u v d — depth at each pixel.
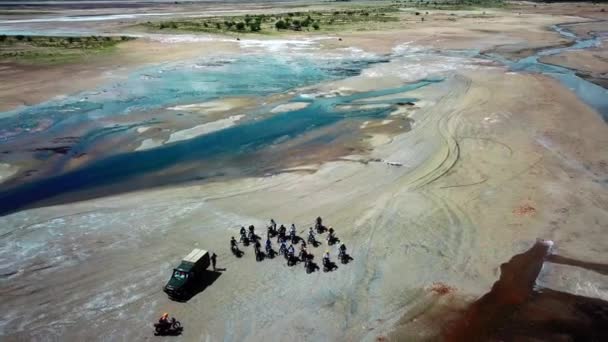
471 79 64.50
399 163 37.19
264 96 58.06
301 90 60.62
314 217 29.28
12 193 33.31
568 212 29.31
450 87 60.62
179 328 20.06
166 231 27.84
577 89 60.12
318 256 25.19
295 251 25.72
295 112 51.62
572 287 22.64
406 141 41.91
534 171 35.12
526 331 20.06
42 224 28.69
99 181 35.31
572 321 20.59
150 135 44.78
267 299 21.91
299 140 43.31
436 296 22.09
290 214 29.70
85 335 19.75
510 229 27.53
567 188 32.44
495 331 20.11
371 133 44.44
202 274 23.39
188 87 62.19
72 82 63.59
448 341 19.56
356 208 30.27
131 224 28.69
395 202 30.86
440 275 23.56
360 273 23.75
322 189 33.16
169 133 45.31
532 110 49.94
